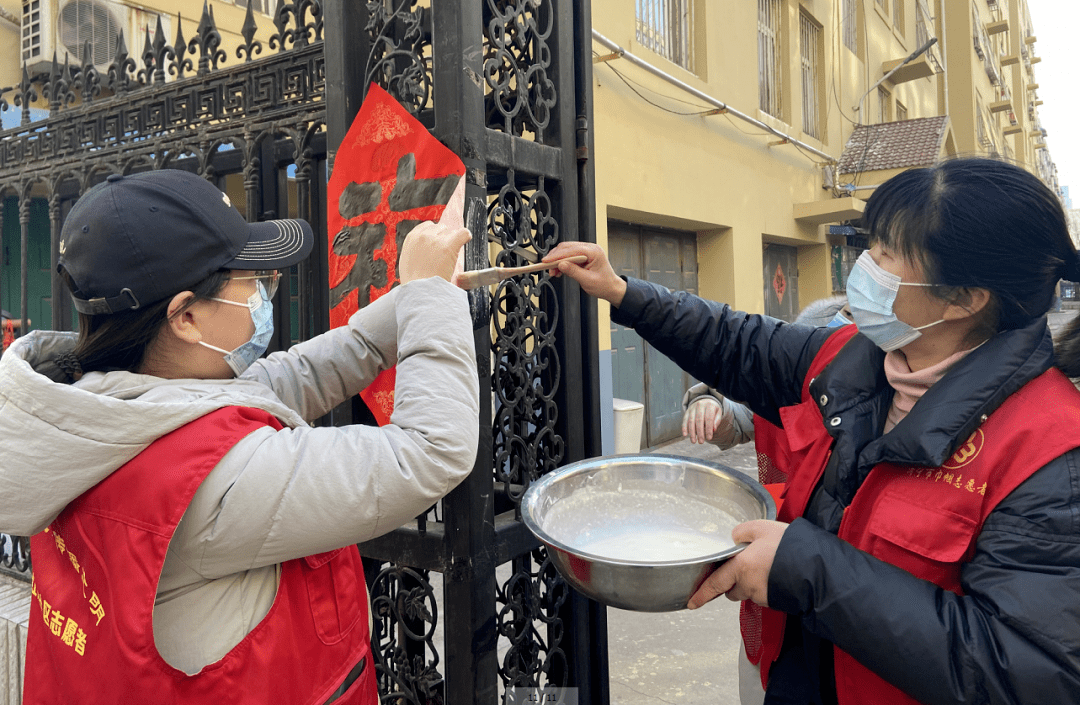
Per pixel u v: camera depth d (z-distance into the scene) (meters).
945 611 0.84
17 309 4.26
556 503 1.20
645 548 1.16
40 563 0.97
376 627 1.56
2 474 0.79
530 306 1.51
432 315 0.95
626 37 5.52
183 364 0.94
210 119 1.95
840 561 0.90
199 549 0.81
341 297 1.50
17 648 2.14
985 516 0.88
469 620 1.33
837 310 2.08
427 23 1.40
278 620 0.88
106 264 0.84
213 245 0.89
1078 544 0.80
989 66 19.62
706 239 7.25
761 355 1.39
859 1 10.73
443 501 1.36
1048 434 0.86
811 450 1.17
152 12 4.32
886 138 9.71
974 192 0.90
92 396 0.78
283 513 0.80
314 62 1.72
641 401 6.48
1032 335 0.94
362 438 0.86
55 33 3.90
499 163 1.38
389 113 1.39
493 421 1.44
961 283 0.92
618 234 6.16
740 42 7.25
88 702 0.83
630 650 2.83
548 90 1.57
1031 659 0.77
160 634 0.83
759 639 1.30
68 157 2.31
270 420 0.90
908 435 0.92
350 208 1.47
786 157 8.23
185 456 0.80
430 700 1.45
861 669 0.98
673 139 6.07
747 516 1.13
